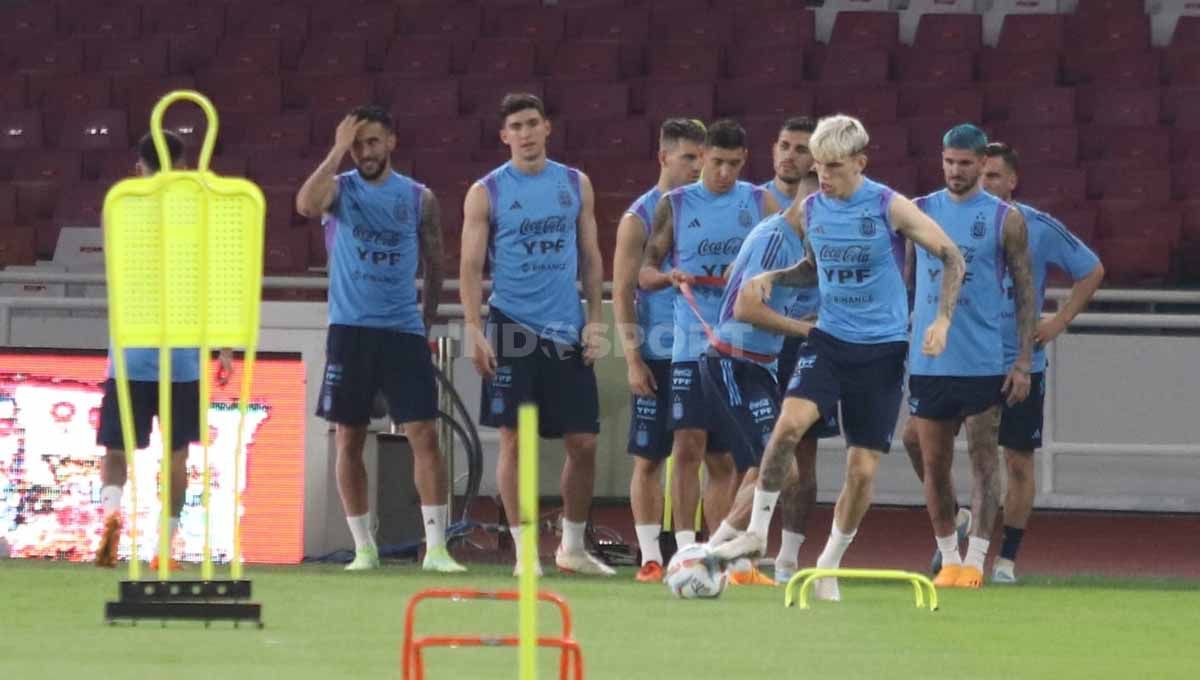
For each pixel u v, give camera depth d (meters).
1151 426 54.03
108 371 35.47
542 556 42.06
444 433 42.75
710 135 35.25
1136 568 43.19
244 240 24.58
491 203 35.94
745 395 33.56
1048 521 54.22
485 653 22.81
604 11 84.94
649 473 36.09
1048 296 54.16
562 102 79.69
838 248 30.23
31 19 87.00
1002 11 85.06
